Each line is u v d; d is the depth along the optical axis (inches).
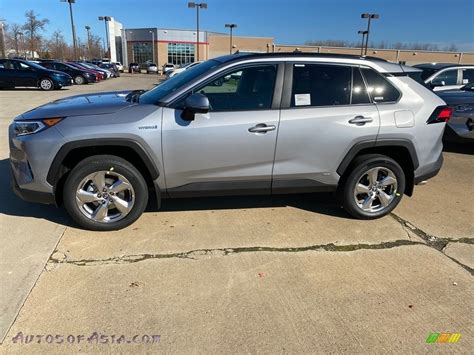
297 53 152.9
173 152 141.3
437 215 174.7
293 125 147.1
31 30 2389.3
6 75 754.8
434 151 165.3
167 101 141.7
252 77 147.6
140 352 90.3
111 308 105.0
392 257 136.7
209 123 141.3
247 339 95.6
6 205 168.4
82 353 89.4
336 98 152.3
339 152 153.4
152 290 113.4
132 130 136.6
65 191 141.0
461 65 397.7
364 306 109.6
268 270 126.1
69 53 2731.3
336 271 126.7
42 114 139.9
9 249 132.6
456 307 110.6
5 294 108.9
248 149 145.9
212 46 2942.9
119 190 145.1
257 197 188.1
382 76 156.9
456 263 134.2
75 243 138.6
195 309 106.0
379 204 166.9
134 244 139.5
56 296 109.0
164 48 2842.0
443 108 163.2
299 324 101.5
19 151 138.8
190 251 136.1
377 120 153.4
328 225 160.6
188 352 90.9
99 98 163.6
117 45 3191.4
